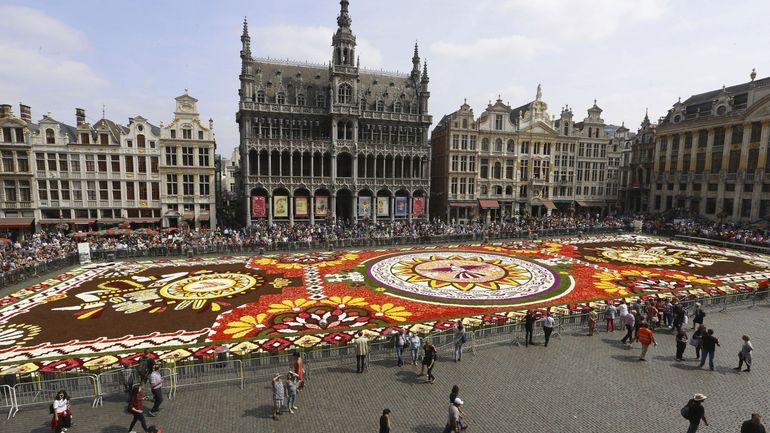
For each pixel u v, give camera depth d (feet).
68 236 171.63
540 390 55.93
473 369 62.49
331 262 136.98
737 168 223.10
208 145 203.51
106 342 72.38
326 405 52.21
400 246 170.30
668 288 107.34
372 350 67.62
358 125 229.25
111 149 190.49
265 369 61.36
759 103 209.36
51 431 46.44
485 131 249.14
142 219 195.52
